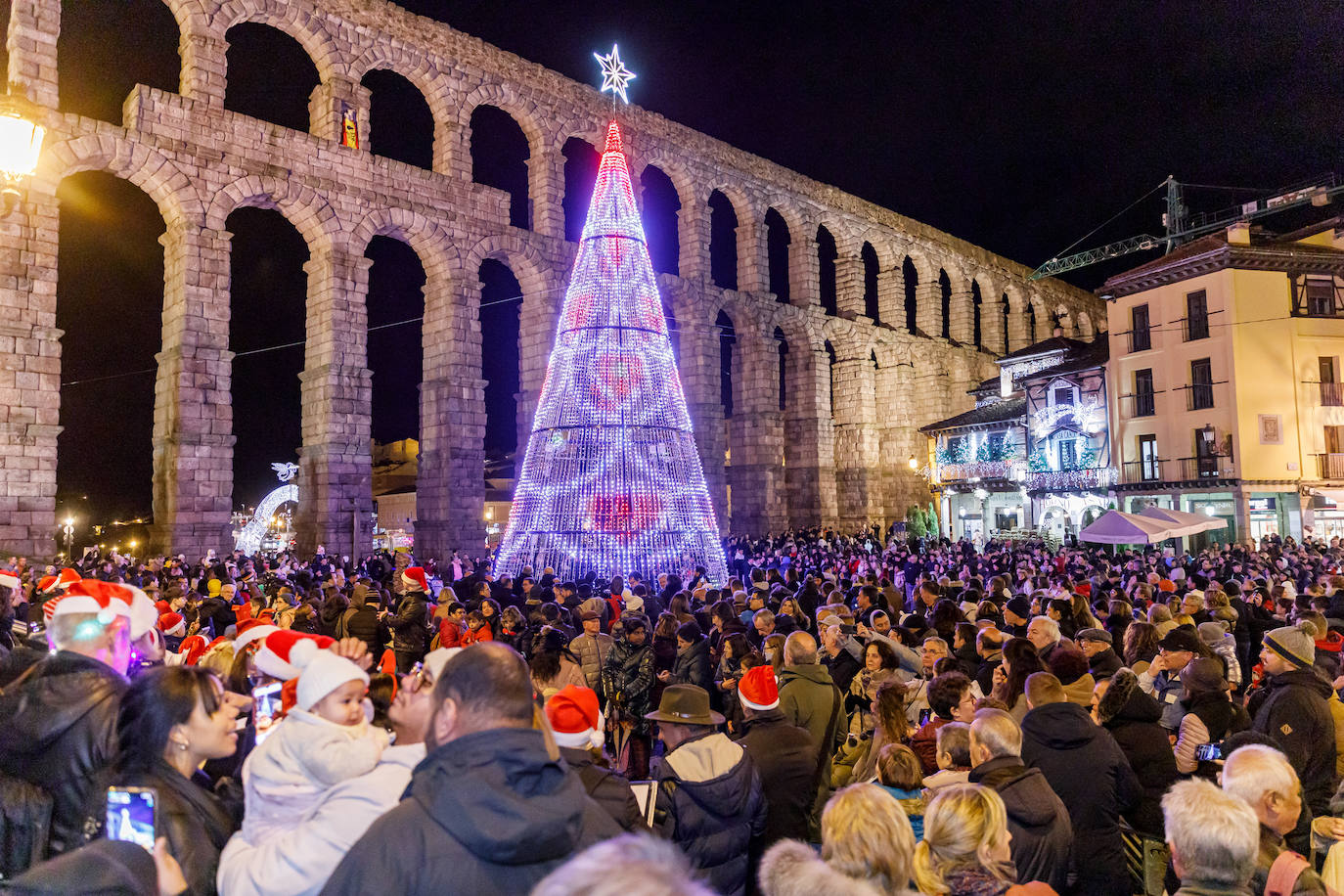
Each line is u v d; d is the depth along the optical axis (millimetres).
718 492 50906
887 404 65000
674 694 5719
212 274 32531
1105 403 48219
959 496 59438
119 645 5223
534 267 43344
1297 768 6738
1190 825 3998
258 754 3754
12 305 27938
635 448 30172
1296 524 39375
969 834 4141
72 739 4059
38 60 29172
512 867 2859
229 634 8188
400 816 2979
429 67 39938
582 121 46250
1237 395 39562
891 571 26297
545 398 31141
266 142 34344
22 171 9461
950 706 7141
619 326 30328
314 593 17328
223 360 32469
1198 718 7043
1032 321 80375
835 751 8133
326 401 35688
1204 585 18250
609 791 4758
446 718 3256
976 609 13695
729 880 5199
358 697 3883
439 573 34719
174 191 31797
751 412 54562
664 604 19219
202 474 31562
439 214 39562
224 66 33594
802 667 7719
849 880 2996
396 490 67875
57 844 3945
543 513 30922
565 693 4977
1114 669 8609
